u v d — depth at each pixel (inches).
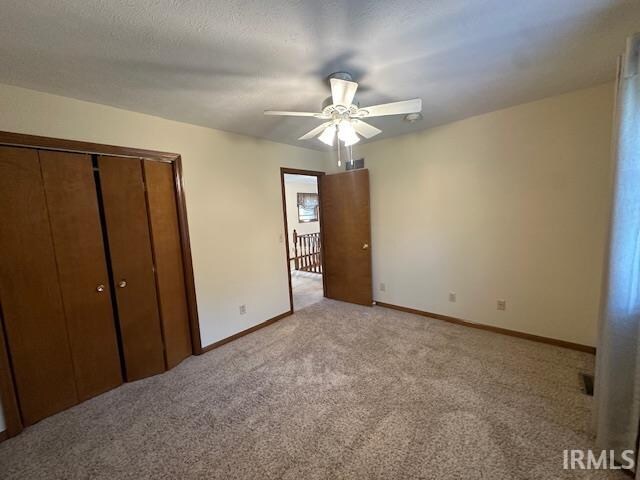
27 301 74.1
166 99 83.4
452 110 104.2
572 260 96.9
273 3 46.7
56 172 78.0
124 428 71.6
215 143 113.7
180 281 105.0
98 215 86.2
